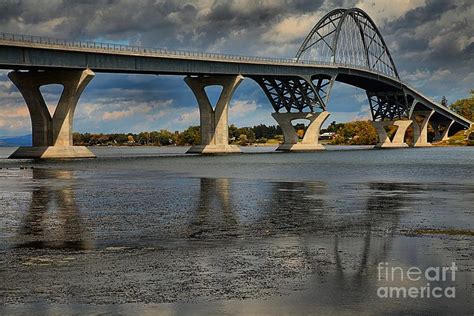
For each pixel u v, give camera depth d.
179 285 15.95
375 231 24.86
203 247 21.19
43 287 15.73
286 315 13.56
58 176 61.00
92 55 100.88
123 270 17.59
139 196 40.06
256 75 141.62
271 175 64.12
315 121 165.75
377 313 13.70
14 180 55.00
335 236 23.56
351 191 44.50
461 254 19.84
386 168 80.94
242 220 28.22
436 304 14.32
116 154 164.12
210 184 51.06
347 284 16.00
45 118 102.75
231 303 14.38
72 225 26.52
